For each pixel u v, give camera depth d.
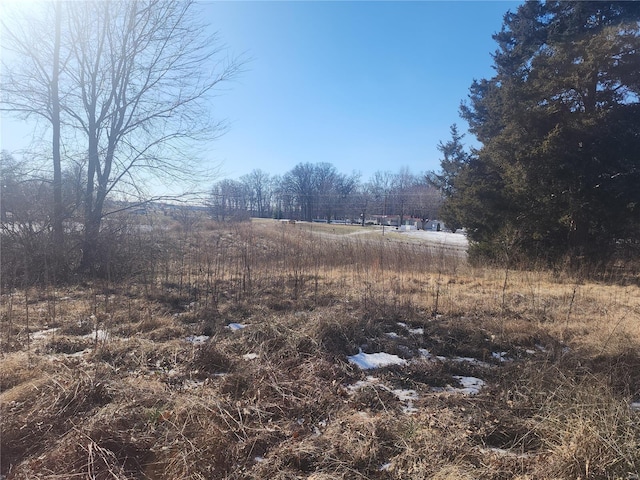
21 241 9.49
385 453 2.84
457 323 5.77
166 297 7.45
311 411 3.43
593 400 3.10
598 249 11.91
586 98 11.73
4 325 5.51
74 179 11.09
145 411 3.16
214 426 2.97
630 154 10.67
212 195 12.34
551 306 6.89
